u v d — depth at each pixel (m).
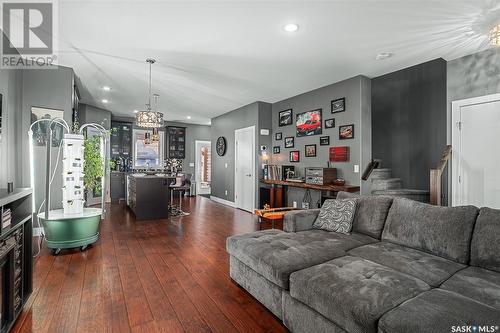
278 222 4.88
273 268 1.89
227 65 3.86
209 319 1.89
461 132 3.48
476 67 3.36
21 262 1.94
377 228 2.48
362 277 1.60
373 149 4.97
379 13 2.53
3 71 2.95
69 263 2.85
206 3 2.37
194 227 4.53
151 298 2.15
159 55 3.52
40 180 3.75
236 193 6.77
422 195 4.16
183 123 9.24
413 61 3.69
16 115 3.43
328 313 1.47
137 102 6.16
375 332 1.26
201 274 2.63
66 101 3.92
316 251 2.10
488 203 3.27
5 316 1.69
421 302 1.32
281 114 5.87
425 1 2.34
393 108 4.73
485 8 2.42
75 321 1.83
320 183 4.40
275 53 3.44
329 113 4.71
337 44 3.18
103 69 4.03
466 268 1.78
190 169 9.35
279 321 1.89
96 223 3.38
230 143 7.16
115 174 7.44
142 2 2.35
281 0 2.34
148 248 3.39
